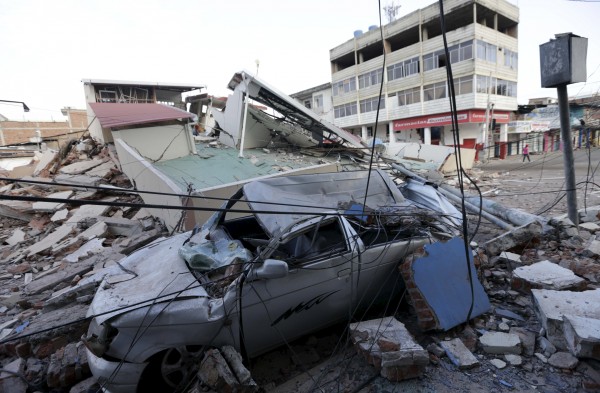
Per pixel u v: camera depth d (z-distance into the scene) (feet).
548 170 63.26
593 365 10.37
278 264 10.29
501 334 12.08
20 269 24.95
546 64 20.21
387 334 11.49
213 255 12.24
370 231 14.62
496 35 92.12
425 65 96.27
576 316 11.14
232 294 10.28
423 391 10.17
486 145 90.02
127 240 27.09
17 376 12.29
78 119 103.14
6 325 16.28
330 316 12.46
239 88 47.96
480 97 89.10
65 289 19.58
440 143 100.42
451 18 91.81
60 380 11.67
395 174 29.78
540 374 10.50
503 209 23.81
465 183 51.62
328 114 130.00
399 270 13.32
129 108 47.73
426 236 14.52
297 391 10.77
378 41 106.42
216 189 27.45
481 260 16.81
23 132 102.17
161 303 9.94
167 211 28.68
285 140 54.39
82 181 39.99
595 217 24.00
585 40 19.34
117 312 9.61
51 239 29.84
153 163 39.04
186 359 10.33
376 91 109.60
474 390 10.09
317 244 13.16
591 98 106.22
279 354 12.80
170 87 75.31
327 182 16.16
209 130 59.21
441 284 12.92
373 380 10.78
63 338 13.50
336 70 124.77
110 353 9.59
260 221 12.72
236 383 9.29
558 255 18.47
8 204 36.91
